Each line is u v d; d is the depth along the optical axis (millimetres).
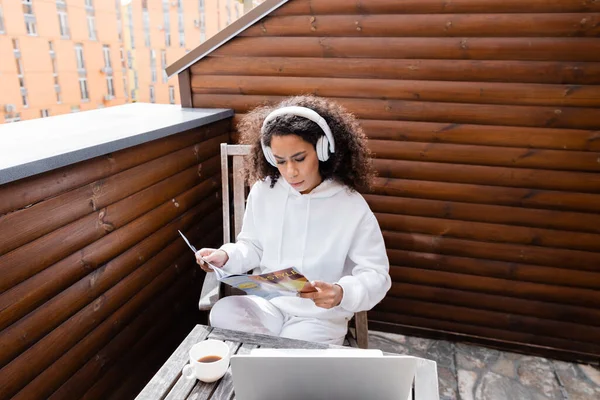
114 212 1559
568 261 2047
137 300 1749
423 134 2047
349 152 1527
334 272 1549
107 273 1552
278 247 1599
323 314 1505
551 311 2131
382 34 1965
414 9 1902
